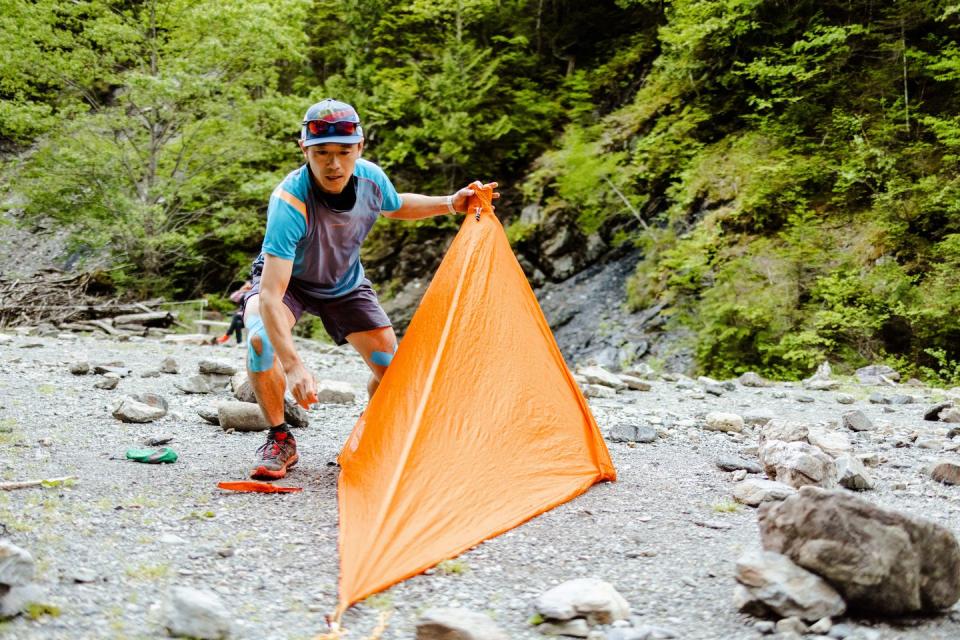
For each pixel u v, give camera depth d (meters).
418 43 21.64
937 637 2.12
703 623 2.20
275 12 16.84
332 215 3.43
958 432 5.36
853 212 13.70
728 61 17.08
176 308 18.62
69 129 16.70
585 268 17.94
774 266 13.09
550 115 20.77
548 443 3.54
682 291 14.91
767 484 3.51
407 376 3.41
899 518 2.24
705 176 16.17
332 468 3.96
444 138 19.59
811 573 2.26
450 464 3.11
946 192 12.33
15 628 1.99
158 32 17.45
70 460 3.89
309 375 3.30
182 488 3.46
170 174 18.52
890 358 11.58
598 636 2.10
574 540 2.91
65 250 20.67
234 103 17.75
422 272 19.94
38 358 8.51
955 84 14.45
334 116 3.22
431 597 2.39
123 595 2.26
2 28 15.95
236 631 2.08
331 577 2.51
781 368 12.34
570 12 22.08
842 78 15.41
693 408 6.74
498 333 3.61
